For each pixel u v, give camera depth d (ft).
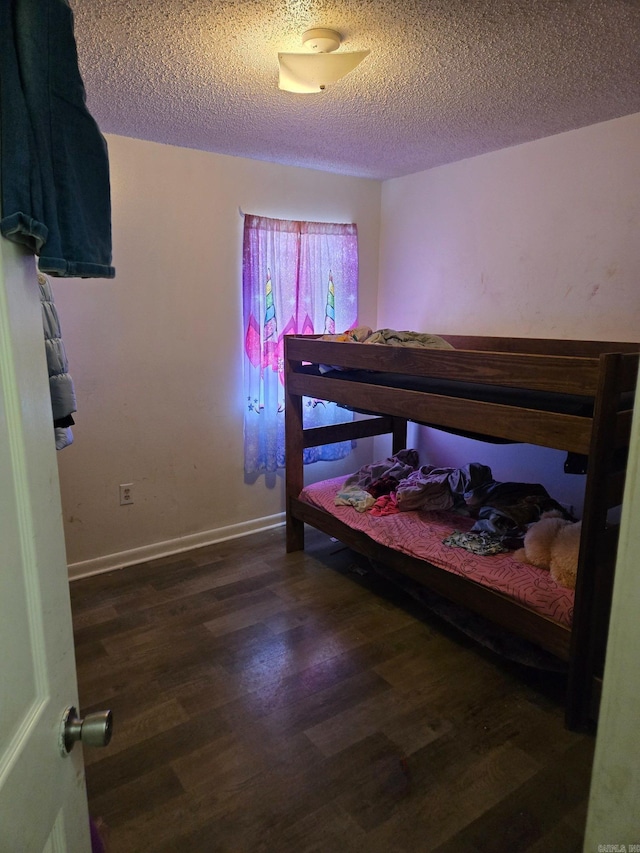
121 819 4.78
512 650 6.89
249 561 9.88
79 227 2.41
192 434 10.18
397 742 5.66
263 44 5.58
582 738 5.73
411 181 11.17
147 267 9.27
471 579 6.86
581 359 5.32
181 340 9.80
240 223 10.11
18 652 1.93
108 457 9.39
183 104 7.24
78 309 8.78
